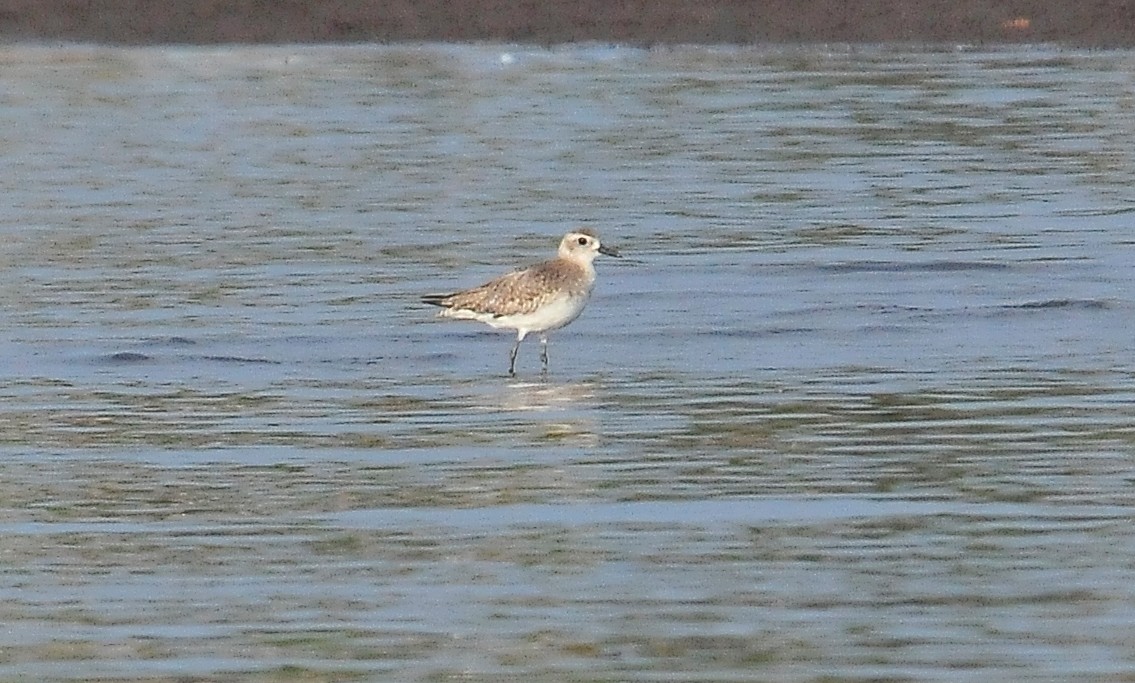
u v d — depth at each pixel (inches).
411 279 797.9
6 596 441.4
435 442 568.1
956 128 1130.7
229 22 1411.2
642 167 1037.8
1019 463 532.7
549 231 892.0
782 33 1381.6
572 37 1389.0
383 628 418.3
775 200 959.0
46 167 1046.4
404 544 474.0
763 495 507.8
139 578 452.4
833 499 502.9
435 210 938.1
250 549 472.7
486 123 1159.0
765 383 633.6
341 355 684.1
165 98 1239.5
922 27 1382.9
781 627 414.9
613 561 458.6
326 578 450.6
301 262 830.5
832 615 420.5
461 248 857.5
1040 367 647.8
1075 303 749.3
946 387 621.9
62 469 544.1
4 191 985.5
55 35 1408.7
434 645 408.2
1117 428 567.2
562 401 615.8
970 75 1275.8
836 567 450.9
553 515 494.9
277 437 577.0
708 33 1387.8
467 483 525.3
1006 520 482.9
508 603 431.8
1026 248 847.1
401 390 635.5
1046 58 1325.0
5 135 1135.0
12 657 405.1
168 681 391.5
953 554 458.0
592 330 717.3
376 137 1123.9
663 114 1179.9
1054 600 426.0
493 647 406.3
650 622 418.6
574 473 532.7
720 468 534.3
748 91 1241.4
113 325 723.4
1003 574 443.8
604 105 1206.3
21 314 739.4
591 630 414.9
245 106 1216.2
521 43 1391.5
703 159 1057.5
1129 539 466.6
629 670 393.1
